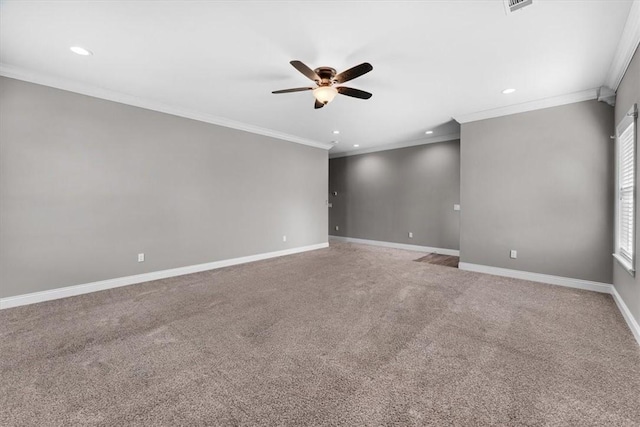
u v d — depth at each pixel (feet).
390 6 6.45
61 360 6.46
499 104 12.91
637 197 7.69
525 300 10.27
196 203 14.61
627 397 5.18
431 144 20.30
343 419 4.70
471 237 14.56
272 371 6.05
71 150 10.82
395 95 11.87
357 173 24.82
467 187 14.57
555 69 9.48
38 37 7.70
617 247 10.31
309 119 15.46
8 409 4.93
